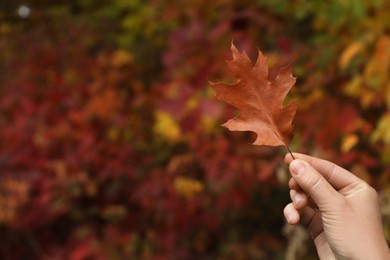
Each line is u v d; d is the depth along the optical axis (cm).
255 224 374
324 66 291
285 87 116
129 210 368
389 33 278
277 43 327
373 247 116
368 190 126
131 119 387
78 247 340
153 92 383
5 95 417
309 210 139
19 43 487
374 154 292
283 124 116
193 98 300
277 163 288
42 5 548
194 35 321
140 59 433
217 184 304
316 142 266
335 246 120
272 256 359
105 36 472
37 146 362
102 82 412
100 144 361
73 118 372
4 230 371
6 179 341
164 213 344
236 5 354
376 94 258
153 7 394
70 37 471
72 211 364
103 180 357
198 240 365
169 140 359
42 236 370
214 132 312
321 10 308
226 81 307
